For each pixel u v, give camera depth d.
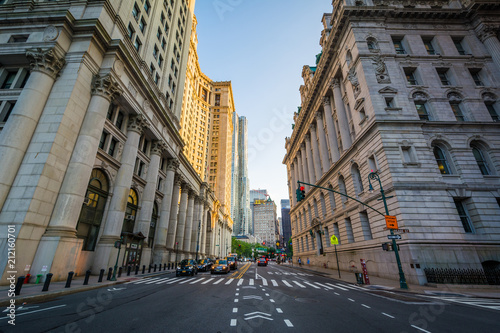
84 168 18.77
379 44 28.12
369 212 24.56
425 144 22.44
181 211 47.28
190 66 89.25
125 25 25.98
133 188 28.34
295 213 60.56
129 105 25.61
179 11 44.66
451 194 20.80
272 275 25.08
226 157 118.00
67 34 20.58
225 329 6.27
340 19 30.38
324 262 38.72
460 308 9.70
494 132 23.62
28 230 15.16
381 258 22.20
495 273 17.11
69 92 18.84
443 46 28.95
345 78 31.12
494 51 28.06
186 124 83.62
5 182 15.63
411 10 29.62
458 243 19.03
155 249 34.41
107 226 22.48
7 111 19.59
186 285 15.54
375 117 23.55
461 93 25.95
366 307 9.51
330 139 37.38
